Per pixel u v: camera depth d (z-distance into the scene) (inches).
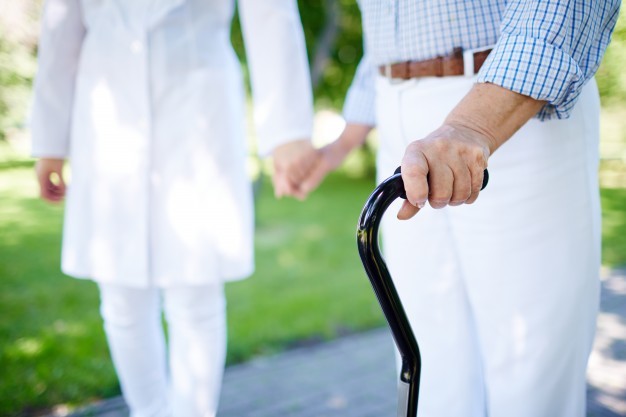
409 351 31.0
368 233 29.4
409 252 50.6
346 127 67.2
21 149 218.5
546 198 42.6
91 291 148.3
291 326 125.3
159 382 69.6
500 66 34.1
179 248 60.8
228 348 112.3
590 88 44.2
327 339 119.3
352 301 144.0
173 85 59.6
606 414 82.0
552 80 33.7
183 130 60.0
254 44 64.9
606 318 118.3
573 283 43.7
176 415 65.7
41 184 69.2
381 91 50.7
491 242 44.6
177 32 59.9
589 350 46.6
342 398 93.4
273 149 65.2
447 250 48.9
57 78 64.9
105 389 94.3
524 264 43.8
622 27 69.2
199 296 63.4
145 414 68.8
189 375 64.3
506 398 46.9
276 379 100.5
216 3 62.1
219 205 61.7
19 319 127.0
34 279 158.7
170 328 66.1
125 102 59.8
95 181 61.6
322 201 335.3
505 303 45.1
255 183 255.1
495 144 33.8
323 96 458.3
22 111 179.8
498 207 43.6
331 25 296.2
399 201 50.9
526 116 34.7
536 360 44.8
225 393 95.5
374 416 87.4
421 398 52.6
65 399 91.3
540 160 42.2
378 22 48.3
